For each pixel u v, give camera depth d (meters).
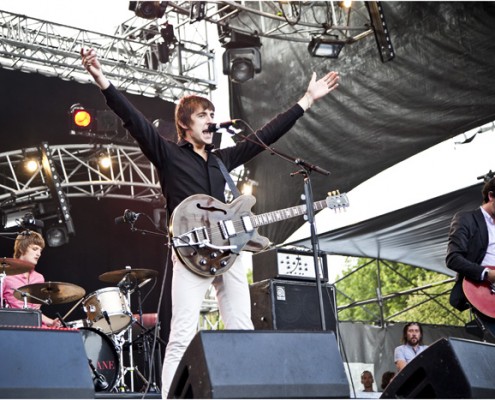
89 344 6.20
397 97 8.41
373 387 9.97
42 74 9.49
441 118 8.07
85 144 9.56
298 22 8.29
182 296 3.70
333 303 5.98
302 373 2.77
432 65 8.16
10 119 9.34
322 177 8.84
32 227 6.90
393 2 8.50
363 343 10.27
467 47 7.93
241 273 3.88
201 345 2.67
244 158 4.19
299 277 5.88
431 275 18.75
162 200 9.94
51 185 8.98
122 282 7.33
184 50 9.80
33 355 2.56
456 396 2.76
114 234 10.30
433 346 2.84
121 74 9.77
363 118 8.60
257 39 8.77
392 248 9.87
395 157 8.35
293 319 5.73
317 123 8.95
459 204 8.54
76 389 2.58
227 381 2.63
